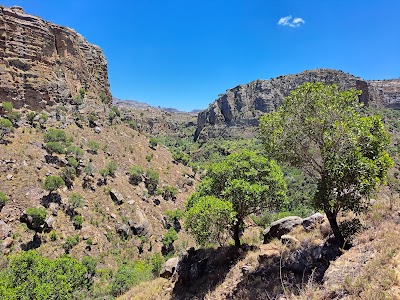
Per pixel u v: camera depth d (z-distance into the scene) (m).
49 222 33.34
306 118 10.40
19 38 60.44
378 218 10.90
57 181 37.09
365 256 8.04
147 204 48.53
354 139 9.20
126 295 18.47
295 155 11.09
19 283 15.56
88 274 28.92
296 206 47.84
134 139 70.75
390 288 5.99
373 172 8.94
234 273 13.47
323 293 6.87
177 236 43.94
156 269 28.80
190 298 14.03
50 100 59.62
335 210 10.25
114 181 48.62
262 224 26.03
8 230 29.89
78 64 77.12
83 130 58.72
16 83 55.56
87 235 35.41
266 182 15.41
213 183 16.47
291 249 11.70
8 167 37.25
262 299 9.68
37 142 44.75
